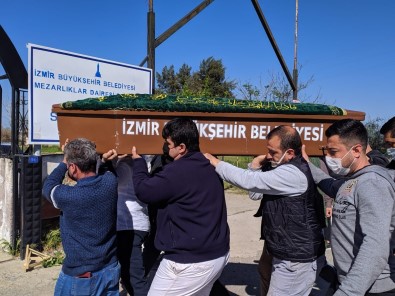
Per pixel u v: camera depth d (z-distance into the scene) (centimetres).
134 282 329
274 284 261
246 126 277
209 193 245
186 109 271
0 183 560
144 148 269
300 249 250
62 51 509
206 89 2134
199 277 239
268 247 264
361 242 196
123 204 331
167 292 241
